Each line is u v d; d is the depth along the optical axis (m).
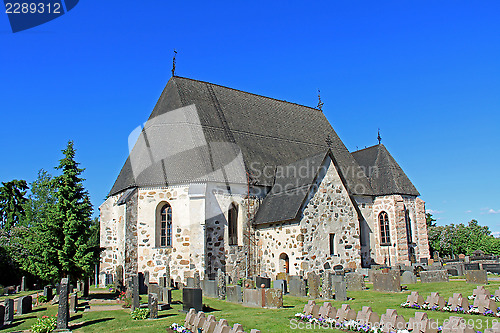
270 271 33.94
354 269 33.47
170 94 39.47
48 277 27.14
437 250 60.53
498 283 27.83
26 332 18.81
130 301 23.81
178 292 28.81
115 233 36.66
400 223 41.31
